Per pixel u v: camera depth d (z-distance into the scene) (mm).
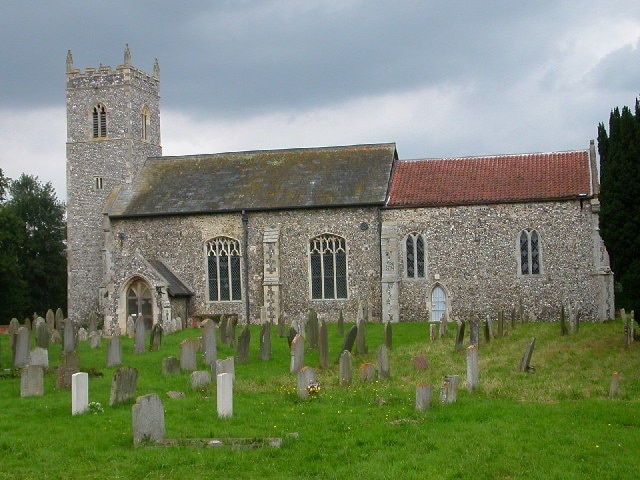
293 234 44625
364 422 16844
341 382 21641
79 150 51438
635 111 29734
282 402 19312
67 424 17172
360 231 43875
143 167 50812
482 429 15906
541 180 43375
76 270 50844
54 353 30859
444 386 18625
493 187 43594
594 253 41156
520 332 35062
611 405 18047
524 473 13180
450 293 42812
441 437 15352
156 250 46281
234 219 45406
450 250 42906
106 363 26547
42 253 70438
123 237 46594
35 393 20391
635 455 14125
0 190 55812
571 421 16547
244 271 45156
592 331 34312
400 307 43281
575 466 13484
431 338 32875
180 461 14195
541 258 41875
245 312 45031
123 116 50938
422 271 43281
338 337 34969
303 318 36250
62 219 72562
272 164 48250
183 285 45719
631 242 29203
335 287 44188
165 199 47031
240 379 23438
